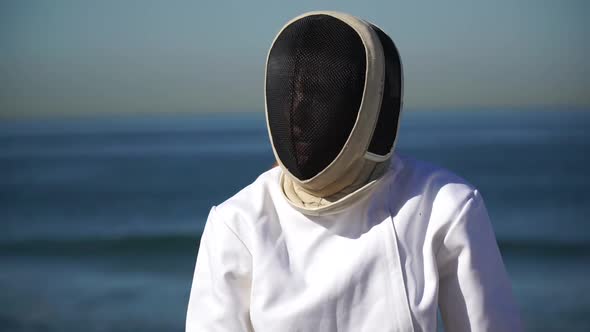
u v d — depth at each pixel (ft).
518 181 153.89
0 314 58.70
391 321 6.72
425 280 6.82
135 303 62.75
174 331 54.03
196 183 174.09
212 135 624.59
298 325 6.91
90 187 167.84
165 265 81.00
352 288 6.88
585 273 72.69
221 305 7.25
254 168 212.23
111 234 100.27
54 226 111.14
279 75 7.13
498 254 7.09
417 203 7.10
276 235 7.36
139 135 633.20
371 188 7.11
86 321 56.44
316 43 7.02
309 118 6.97
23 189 165.17
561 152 235.81
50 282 72.33
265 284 7.07
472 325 6.80
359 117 6.91
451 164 196.44
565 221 105.09
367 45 6.97
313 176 7.07
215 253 7.45
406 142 323.57
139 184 173.78
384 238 6.93
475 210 7.03
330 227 7.20
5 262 83.92
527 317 56.29
